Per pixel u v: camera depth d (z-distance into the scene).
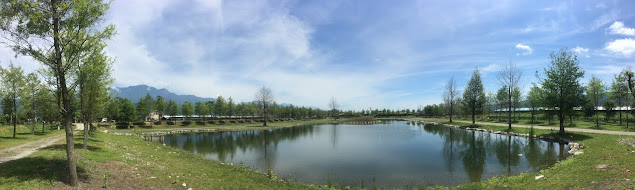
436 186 16.16
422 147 33.88
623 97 38.72
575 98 32.03
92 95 21.14
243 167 21.03
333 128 72.31
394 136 47.81
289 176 19.62
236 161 25.11
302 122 101.81
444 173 20.27
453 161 24.67
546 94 34.62
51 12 9.60
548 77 34.41
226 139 45.81
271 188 14.41
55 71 11.33
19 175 10.66
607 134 29.14
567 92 32.81
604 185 11.80
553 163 21.34
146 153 21.75
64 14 10.03
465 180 18.19
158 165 16.19
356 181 18.34
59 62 10.04
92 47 11.62
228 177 15.74
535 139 36.59
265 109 82.31
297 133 57.34
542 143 32.72
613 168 13.94
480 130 53.19
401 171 21.08
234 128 69.69
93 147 21.45
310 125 89.81
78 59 11.77
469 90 64.25
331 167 22.58
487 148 31.64
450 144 36.31
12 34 9.80
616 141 23.59
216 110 87.94
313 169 21.88
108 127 63.84
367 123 98.06
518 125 54.19
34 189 9.45
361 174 20.23
